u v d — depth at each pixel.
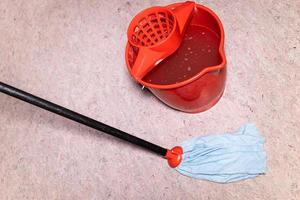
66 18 1.45
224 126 1.17
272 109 1.15
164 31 1.11
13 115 1.37
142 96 1.27
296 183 1.07
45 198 1.25
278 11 1.25
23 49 1.46
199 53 1.13
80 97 1.32
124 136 1.04
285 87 1.17
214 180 1.12
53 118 1.33
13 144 1.33
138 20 1.07
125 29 1.37
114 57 1.34
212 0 1.32
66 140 1.29
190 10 1.06
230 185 1.11
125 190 1.19
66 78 1.37
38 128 1.33
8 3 1.54
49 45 1.43
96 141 1.26
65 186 1.25
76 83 1.35
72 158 1.26
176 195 1.14
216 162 1.12
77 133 1.29
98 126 0.99
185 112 1.21
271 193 1.08
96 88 1.32
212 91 1.11
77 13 1.44
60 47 1.42
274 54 1.21
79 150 1.27
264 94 1.17
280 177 1.09
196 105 1.15
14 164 1.31
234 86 1.20
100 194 1.21
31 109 1.36
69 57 1.39
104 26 1.39
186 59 1.13
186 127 1.20
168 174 1.17
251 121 1.16
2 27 1.51
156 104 1.25
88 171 1.24
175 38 1.02
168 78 1.12
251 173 1.09
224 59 1.00
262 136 1.13
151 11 1.07
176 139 1.20
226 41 1.26
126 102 1.28
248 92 1.19
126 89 1.29
